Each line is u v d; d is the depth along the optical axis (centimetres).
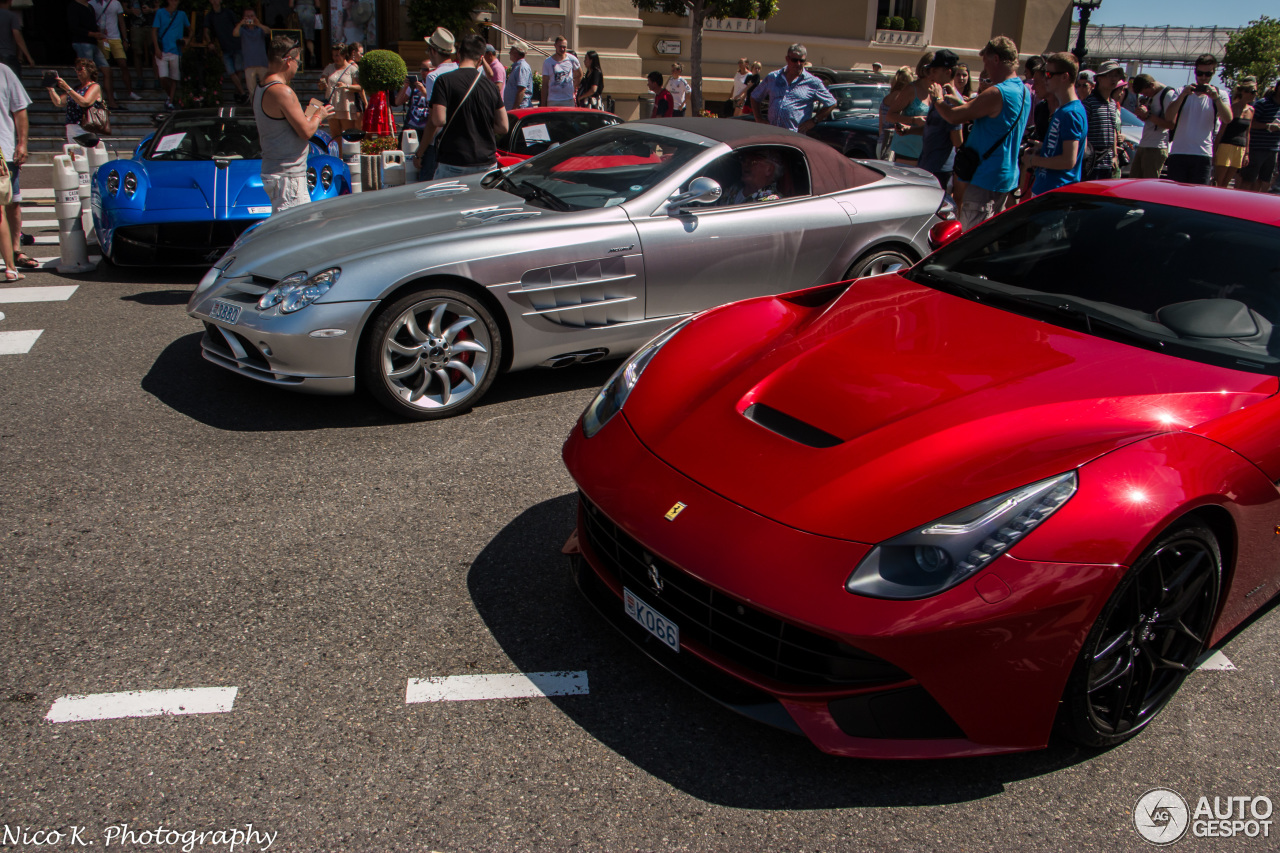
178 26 1327
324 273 389
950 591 197
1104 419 228
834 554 204
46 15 1608
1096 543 202
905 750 209
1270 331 266
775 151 491
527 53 1614
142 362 479
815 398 247
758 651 221
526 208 448
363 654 255
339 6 1537
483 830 198
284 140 593
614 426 263
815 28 1914
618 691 245
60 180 643
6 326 530
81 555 298
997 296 298
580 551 270
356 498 344
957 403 237
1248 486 228
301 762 215
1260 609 284
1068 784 221
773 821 206
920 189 536
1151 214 313
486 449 392
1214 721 246
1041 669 204
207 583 286
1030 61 812
